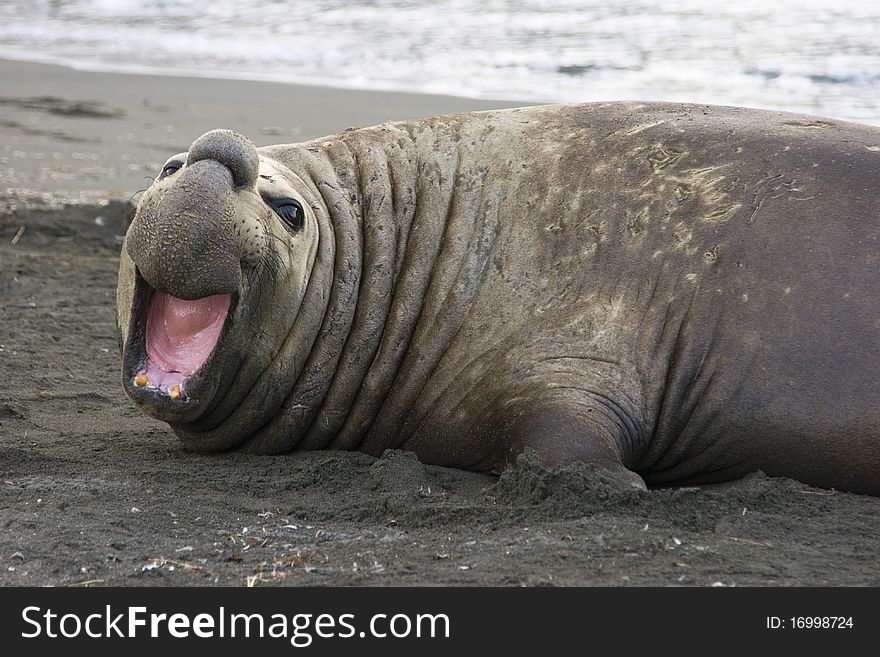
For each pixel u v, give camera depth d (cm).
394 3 10319
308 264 2214
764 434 2078
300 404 2258
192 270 1923
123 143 5600
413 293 2277
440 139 2419
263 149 2419
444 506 1900
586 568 1641
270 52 8494
